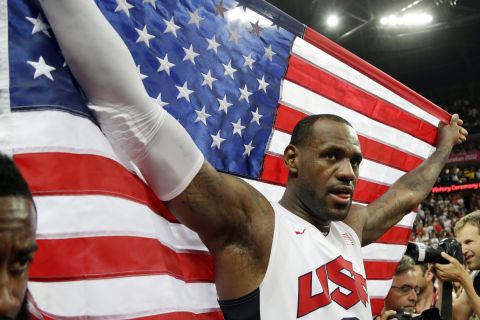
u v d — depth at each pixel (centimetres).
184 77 236
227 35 264
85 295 164
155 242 187
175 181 182
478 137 2758
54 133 167
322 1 1750
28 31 169
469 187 2523
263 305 197
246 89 268
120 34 212
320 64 316
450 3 1764
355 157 226
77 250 165
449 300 322
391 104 362
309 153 224
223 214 192
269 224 205
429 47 2512
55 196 164
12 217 105
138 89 175
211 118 247
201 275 217
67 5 164
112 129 177
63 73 173
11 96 163
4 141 159
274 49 289
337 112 324
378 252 345
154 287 181
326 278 209
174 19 238
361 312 214
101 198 173
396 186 317
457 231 393
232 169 254
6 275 104
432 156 362
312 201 223
